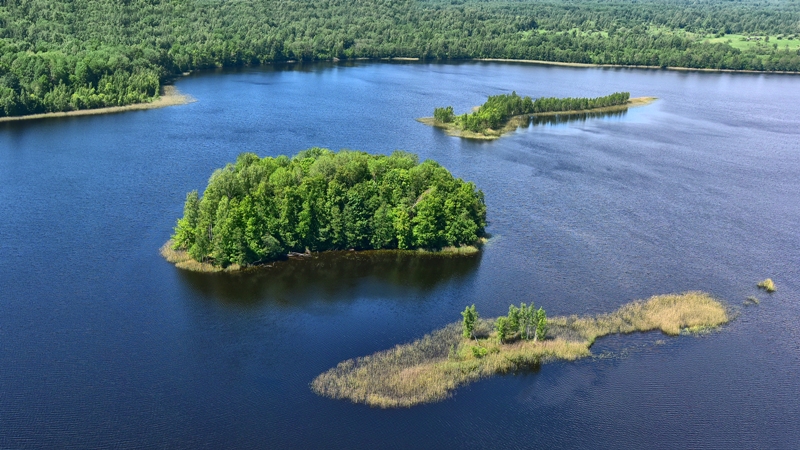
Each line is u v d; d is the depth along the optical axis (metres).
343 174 169.88
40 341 125.12
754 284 158.62
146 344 125.38
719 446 104.56
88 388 112.56
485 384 116.38
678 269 164.88
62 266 153.38
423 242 168.62
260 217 158.88
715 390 117.12
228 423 105.38
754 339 133.62
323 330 132.25
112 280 148.12
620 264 166.25
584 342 128.50
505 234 181.62
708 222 196.88
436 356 123.62
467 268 161.12
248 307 140.00
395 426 105.69
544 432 105.94
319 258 163.25
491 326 134.12
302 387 114.06
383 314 139.25
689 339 132.62
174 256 158.62
